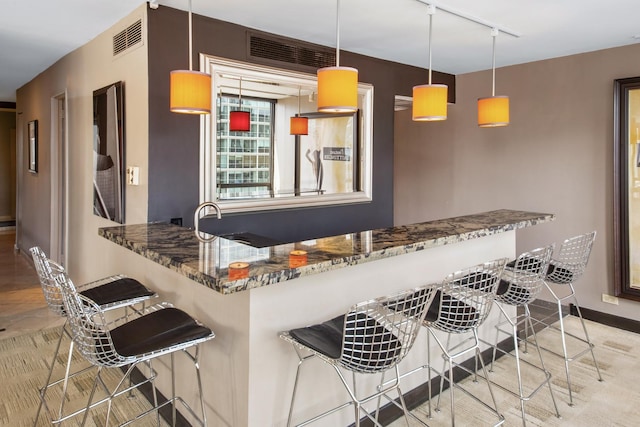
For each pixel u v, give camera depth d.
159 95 2.99
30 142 6.10
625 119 3.90
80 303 1.80
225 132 3.37
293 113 3.76
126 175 3.27
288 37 3.64
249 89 3.47
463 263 3.08
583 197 4.24
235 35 3.33
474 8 2.99
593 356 3.18
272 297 2.02
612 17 3.16
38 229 5.85
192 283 2.33
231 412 2.08
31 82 5.91
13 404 2.71
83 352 1.87
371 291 2.46
